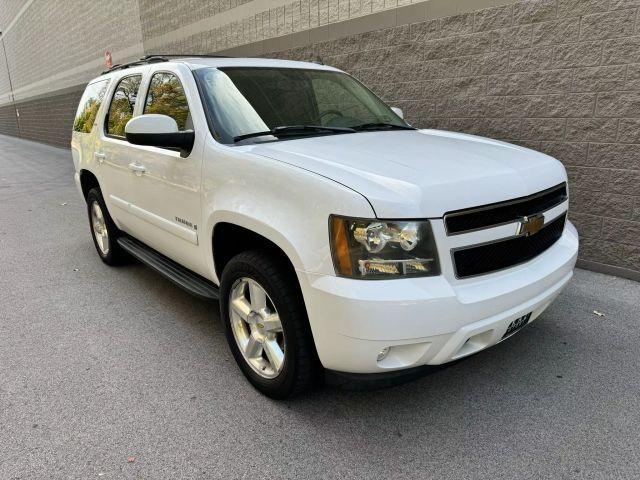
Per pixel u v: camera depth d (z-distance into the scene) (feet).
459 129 19.62
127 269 17.53
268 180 8.96
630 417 9.21
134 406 9.78
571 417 9.23
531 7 16.67
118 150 14.39
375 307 7.51
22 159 57.00
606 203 15.87
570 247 10.42
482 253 8.40
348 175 8.24
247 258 9.43
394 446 8.59
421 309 7.59
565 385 10.18
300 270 8.22
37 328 13.10
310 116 12.21
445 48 19.53
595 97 15.62
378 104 14.38
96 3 58.08
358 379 8.21
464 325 7.97
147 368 11.13
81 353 11.81
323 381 9.38
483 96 18.61
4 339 12.53
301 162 8.86
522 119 17.58
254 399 9.95
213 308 14.23
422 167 8.71
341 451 8.50
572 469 8.00
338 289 7.72
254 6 30.32
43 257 19.13
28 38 89.61
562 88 16.35
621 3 14.64
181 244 11.91
